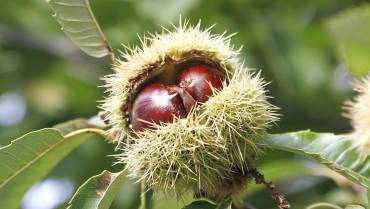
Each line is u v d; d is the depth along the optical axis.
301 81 0.74
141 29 0.77
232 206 0.52
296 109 0.76
